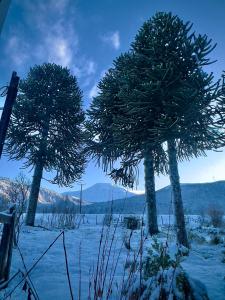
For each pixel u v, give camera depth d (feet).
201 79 22.30
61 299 8.71
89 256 16.26
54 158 38.52
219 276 12.15
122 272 12.12
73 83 44.37
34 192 38.01
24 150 37.73
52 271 12.39
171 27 25.27
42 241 21.62
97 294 6.40
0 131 7.50
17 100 37.86
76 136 39.93
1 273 9.68
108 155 33.94
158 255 9.34
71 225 36.52
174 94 23.02
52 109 40.63
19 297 8.64
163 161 33.14
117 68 31.78
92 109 33.32
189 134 24.03
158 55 25.50
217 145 22.94
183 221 22.75
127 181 32.58
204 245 23.04
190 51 24.26
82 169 41.88
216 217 42.86
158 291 7.51
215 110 22.77
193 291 7.64
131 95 24.21
